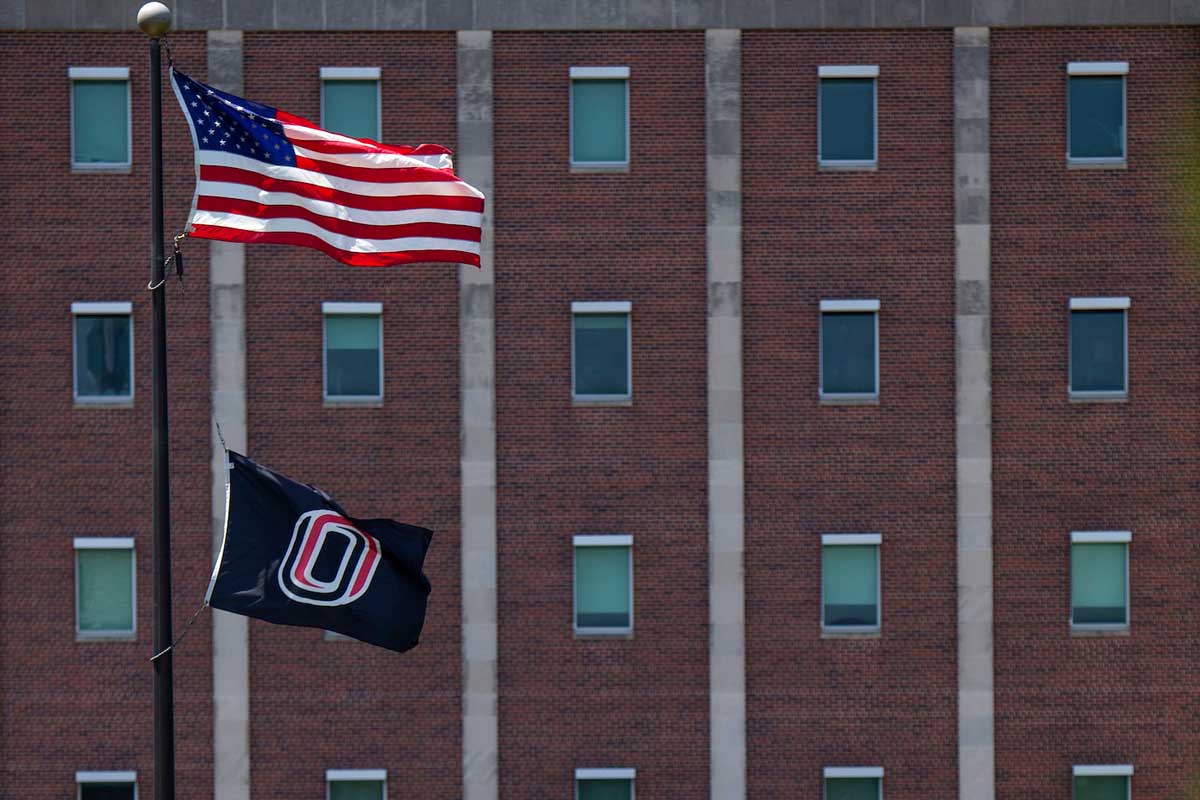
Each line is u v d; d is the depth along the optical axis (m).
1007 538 52.19
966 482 52.03
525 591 51.78
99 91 51.88
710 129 51.81
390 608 36.91
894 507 52.09
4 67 51.56
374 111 52.09
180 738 51.44
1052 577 52.19
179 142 51.75
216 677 51.22
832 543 51.94
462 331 51.62
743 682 51.78
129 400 51.72
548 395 51.88
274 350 51.69
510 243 51.91
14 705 51.41
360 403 51.69
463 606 51.53
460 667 51.62
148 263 51.88
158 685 30.73
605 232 52.00
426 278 51.78
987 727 51.97
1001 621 52.12
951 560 52.12
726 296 51.94
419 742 51.62
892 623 52.00
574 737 51.72
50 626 51.50
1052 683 52.16
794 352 52.12
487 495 51.59
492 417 51.66
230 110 35.81
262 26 51.53
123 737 51.53
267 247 51.59
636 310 52.00
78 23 51.31
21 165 51.59
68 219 51.66
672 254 52.00
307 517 36.03
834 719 51.97
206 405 51.66
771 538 51.97
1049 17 52.12
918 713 51.97
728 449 51.84
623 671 51.78
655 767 51.78
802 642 51.97
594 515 51.91
